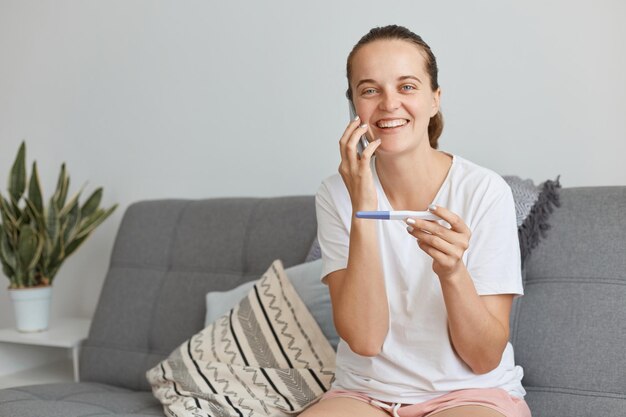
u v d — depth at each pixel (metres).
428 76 1.65
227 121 3.03
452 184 1.67
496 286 1.59
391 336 1.66
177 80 3.13
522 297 2.05
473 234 1.62
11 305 3.60
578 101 2.38
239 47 2.98
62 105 3.41
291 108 2.88
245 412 2.00
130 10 3.22
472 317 1.51
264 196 2.96
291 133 2.88
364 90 1.64
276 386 2.06
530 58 2.44
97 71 3.32
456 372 1.60
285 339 2.14
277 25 2.89
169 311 2.60
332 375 2.04
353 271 1.63
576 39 2.37
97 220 2.99
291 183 2.90
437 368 1.60
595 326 1.92
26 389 2.35
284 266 2.45
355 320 1.63
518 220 2.03
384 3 2.67
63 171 3.04
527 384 1.98
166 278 2.67
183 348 2.27
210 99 3.06
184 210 2.76
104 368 2.64
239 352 2.17
